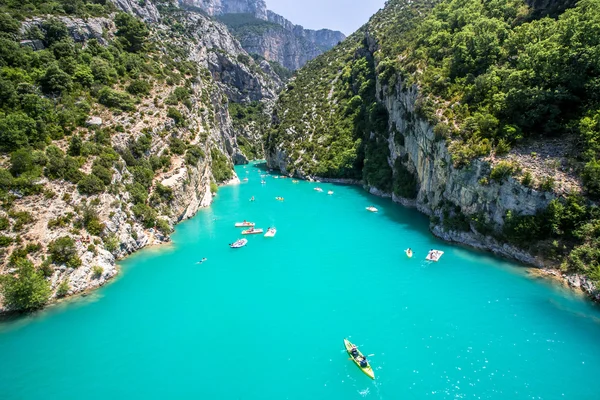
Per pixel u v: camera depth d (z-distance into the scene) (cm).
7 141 4778
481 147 5116
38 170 4662
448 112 6069
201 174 8069
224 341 3397
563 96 4772
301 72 17550
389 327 3534
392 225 6544
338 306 3928
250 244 5819
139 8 14012
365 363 2988
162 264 5078
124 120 6681
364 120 11200
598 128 4378
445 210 5766
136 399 2742
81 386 2875
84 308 3959
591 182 4100
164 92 8294
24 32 6850
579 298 3797
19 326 3638
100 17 9000
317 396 2739
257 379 2917
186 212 7169
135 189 5866
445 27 8188
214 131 11850
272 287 4388
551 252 4272
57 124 5584
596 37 4712
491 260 4756
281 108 15750
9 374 3014
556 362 3011
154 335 3497
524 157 4784
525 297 3925
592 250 3925
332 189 10138
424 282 4359
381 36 11806
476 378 2861
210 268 4947
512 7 7106
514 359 3056
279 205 8356
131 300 4131
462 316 3662
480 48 6388
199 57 17338
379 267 4816
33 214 4341
